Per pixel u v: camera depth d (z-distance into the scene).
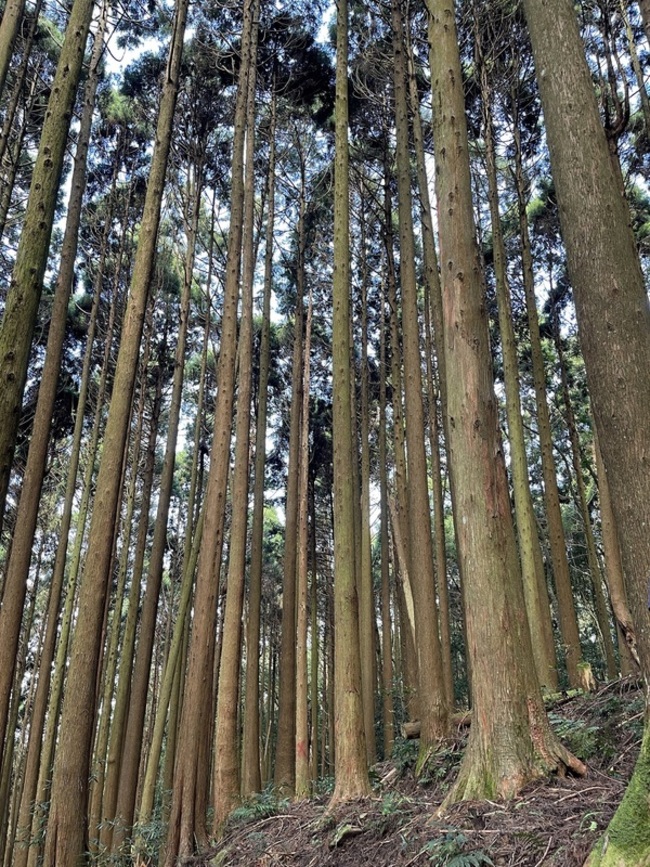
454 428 4.59
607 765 4.31
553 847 2.95
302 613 11.08
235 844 6.33
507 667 4.08
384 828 4.50
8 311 3.95
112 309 15.70
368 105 14.25
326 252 17.94
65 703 5.48
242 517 9.11
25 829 11.62
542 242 16.00
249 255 10.59
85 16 5.05
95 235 16.33
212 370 19.97
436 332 10.23
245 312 10.20
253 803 7.56
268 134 15.66
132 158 15.98
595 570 15.55
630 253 3.21
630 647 6.59
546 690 7.89
